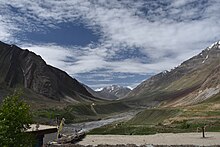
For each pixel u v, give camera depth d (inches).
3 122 629.6
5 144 625.3
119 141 2559.1
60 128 1987.0
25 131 721.0
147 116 6702.8
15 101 685.3
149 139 2716.5
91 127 5944.9
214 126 3686.0
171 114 6028.5
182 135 3016.7
